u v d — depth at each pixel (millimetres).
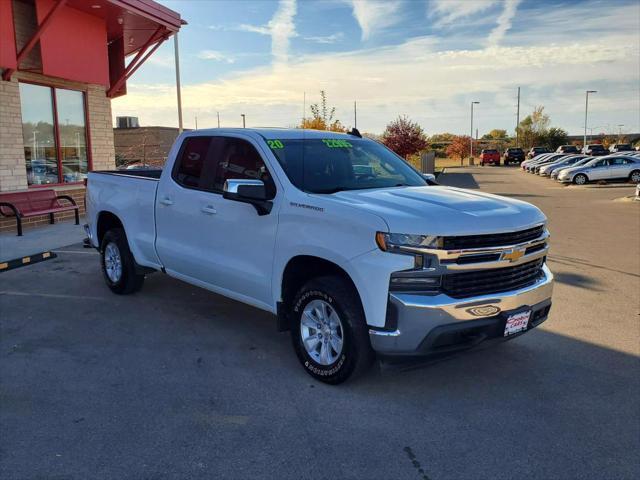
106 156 14969
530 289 4133
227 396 4145
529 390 4254
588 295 6980
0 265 8094
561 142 84875
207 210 5242
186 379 4441
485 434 3605
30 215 11055
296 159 4812
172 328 5668
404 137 33031
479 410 3928
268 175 4734
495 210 4109
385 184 4984
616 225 13602
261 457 3334
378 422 3756
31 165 12641
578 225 13602
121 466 3238
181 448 3434
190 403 4031
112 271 6906
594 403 4043
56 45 11984
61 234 11133
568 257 9414
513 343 5258
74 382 4387
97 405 4000
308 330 4465
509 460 3307
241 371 4598
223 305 6469
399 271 3713
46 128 13008
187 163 5660
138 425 3711
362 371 4133
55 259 8992
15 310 6273
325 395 4156
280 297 4609
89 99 14203
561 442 3510
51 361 4809
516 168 57000
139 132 28469
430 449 3428
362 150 5438
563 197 22266
